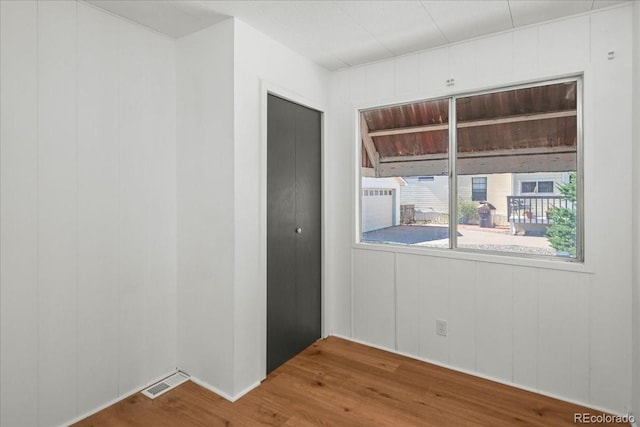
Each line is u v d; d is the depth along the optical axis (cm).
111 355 226
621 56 211
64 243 203
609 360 218
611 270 216
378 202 314
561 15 226
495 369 255
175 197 264
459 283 269
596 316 221
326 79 322
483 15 227
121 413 216
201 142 247
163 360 257
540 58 235
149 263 247
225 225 236
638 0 197
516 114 252
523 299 244
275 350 273
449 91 270
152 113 247
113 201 226
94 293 217
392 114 304
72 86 205
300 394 238
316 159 317
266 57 255
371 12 223
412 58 285
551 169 241
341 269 328
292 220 289
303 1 211
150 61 246
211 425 205
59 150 200
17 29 182
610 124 214
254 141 246
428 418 212
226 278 236
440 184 284
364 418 212
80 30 208
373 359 287
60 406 202
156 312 252
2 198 179
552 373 235
